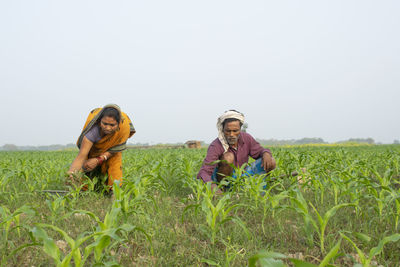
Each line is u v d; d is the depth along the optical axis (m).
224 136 4.62
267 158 4.60
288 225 3.13
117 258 2.37
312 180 4.02
